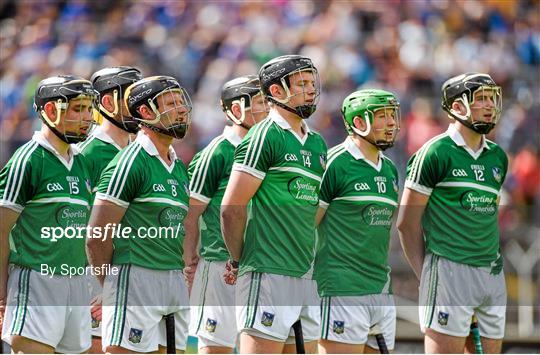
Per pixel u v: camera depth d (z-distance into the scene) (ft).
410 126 166.50
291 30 197.98
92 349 92.22
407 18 197.16
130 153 84.07
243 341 87.15
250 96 97.35
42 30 203.10
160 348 86.63
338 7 198.70
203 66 192.54
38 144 83.30
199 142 167.12
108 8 208.44
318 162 87.61
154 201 84.23
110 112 92.89
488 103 91.66
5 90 189.88
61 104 82.43
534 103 179.01
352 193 90.79
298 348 87.04
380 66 187.11
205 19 203.82
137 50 197.67
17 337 82.84
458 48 193.88
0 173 82.53
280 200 86.07
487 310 93.86
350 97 91.20
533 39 199.72
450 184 92.12
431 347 93.20
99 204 83.61
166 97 84.28
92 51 196.34
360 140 91.76
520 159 165.48
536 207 141.38
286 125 86.58
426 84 185.47
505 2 203.72
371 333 93.50
